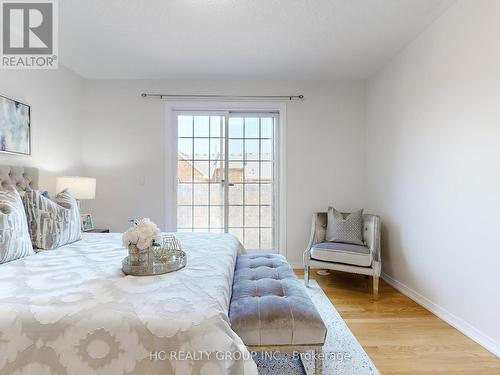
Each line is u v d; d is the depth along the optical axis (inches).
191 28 99.4
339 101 148.6
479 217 76.8
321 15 91.5
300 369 65.5
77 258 70.2
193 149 152.3
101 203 145.2
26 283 52.0
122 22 95.6
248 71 136.9
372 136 140.7
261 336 54.0
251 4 85.8
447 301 89.0
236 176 154.8
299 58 123.0
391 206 123.1
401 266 115.3
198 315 42.3
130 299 46.0
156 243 62.2
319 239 132.0
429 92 97.6
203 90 146.9
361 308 99.0
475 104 77.9
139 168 146.0
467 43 80.4
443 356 70.4
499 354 70.4
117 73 138.7
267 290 65.4
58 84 125.7
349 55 119.9
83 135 144.3
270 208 156.1
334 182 149.1
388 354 71.1
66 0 84.0
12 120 100.9
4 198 72.9
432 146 96.0
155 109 146.2
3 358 40.1
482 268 75.9
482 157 75.8
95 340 40.3
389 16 92.2
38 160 114.1
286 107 147.9
